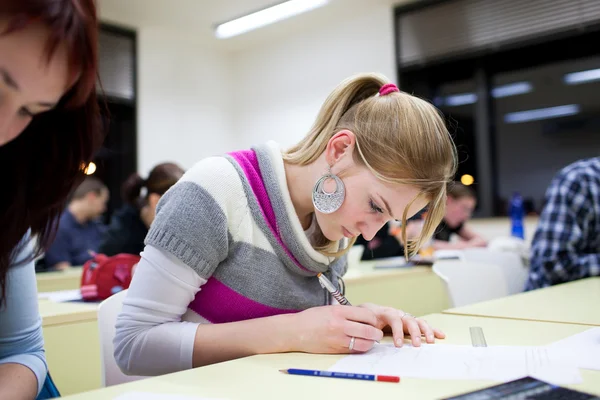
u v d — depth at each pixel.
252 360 0.77
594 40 3.57
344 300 0.97
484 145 4.06
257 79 5.21
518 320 1.11
